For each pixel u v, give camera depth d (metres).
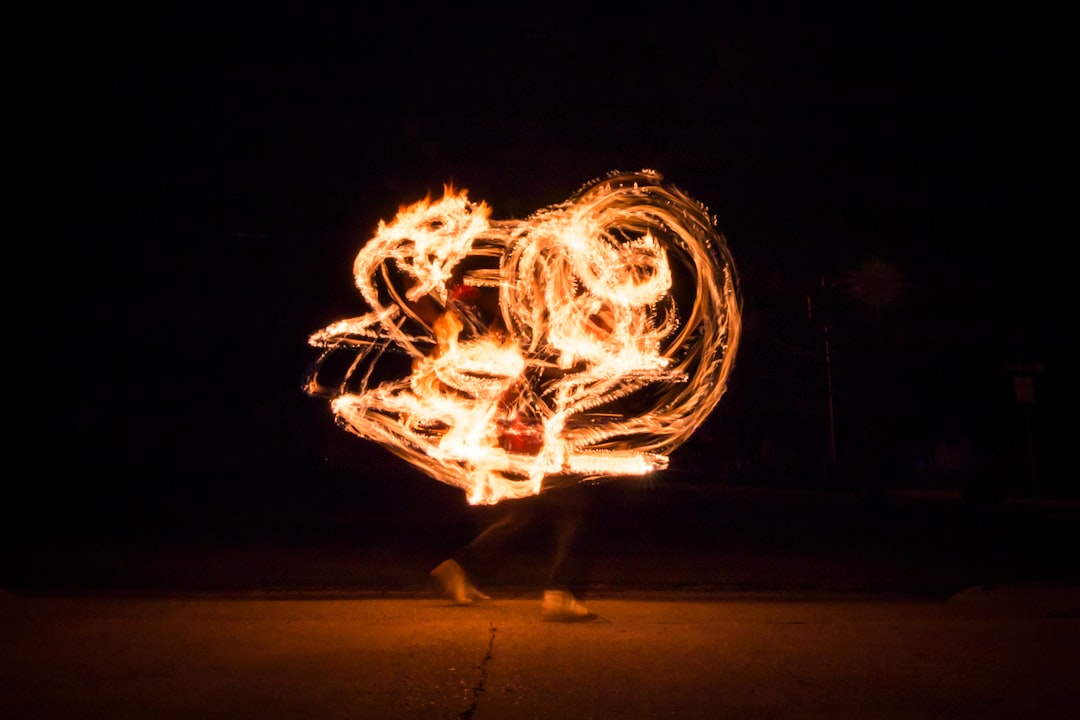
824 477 31.73
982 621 6.43
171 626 6.15
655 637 5.90
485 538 6.94
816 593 8.23
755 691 4.78
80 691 4.70
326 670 5.09
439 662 5.26
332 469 26.52
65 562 10.62
